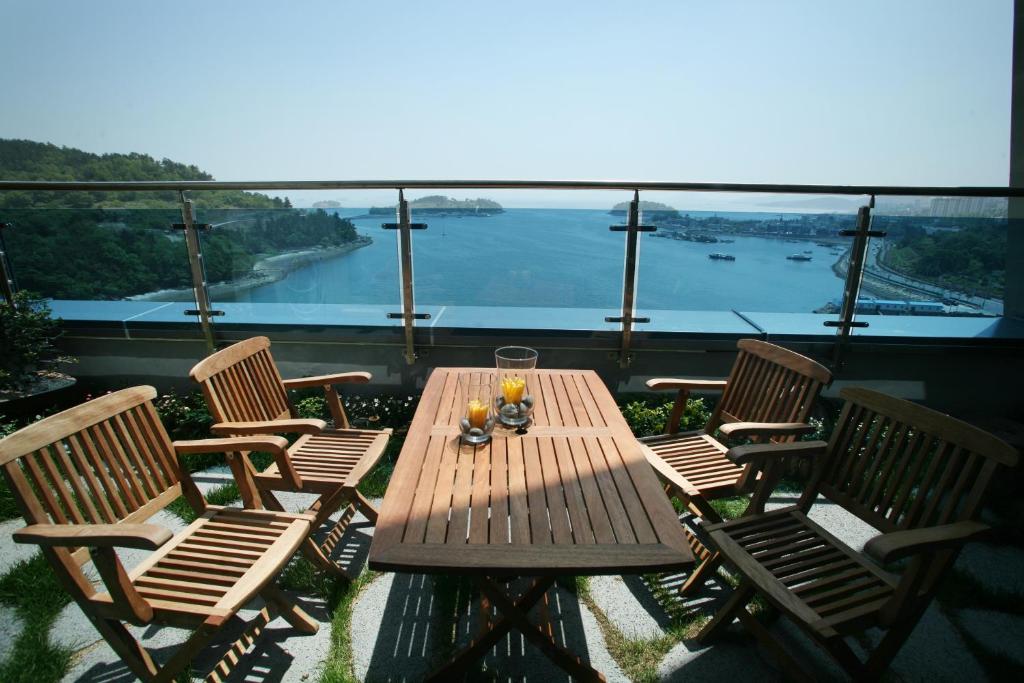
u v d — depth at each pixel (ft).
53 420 5.08
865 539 8.58
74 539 4.38
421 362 12.80
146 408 6.11
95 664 5.97
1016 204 11.58
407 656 6.09
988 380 12.51
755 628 5.87
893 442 5.98
